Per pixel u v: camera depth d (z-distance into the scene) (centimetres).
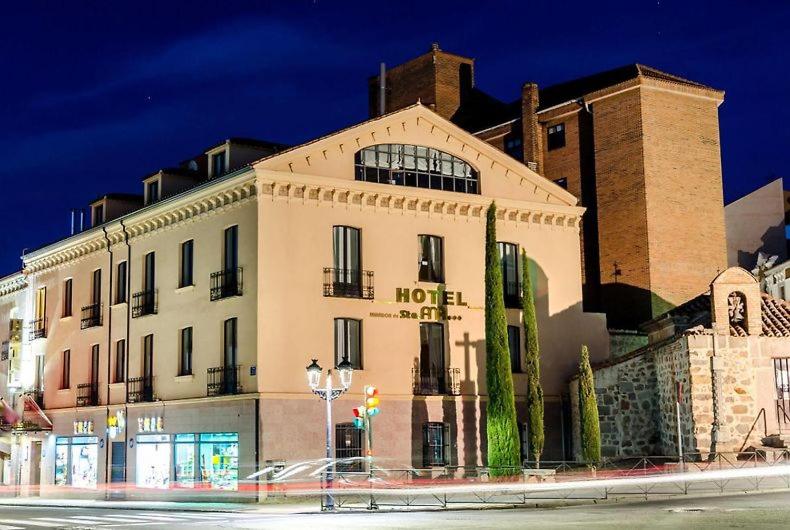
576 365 4244
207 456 3809
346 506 3091
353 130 3853
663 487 3002
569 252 4338
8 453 5434
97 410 4594
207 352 3862
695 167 4878
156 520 2714
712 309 3484
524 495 2888
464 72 5700
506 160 4203
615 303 4784
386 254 3888
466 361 4000
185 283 4097
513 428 3691
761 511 2258
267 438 3534
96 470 4588
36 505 3912
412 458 3806
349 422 3706
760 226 5800
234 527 2325
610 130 4884
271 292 3622
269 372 3572
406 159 4000
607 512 2427
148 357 4297
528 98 5147
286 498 3481
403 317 3888
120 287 4572
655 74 4931
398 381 3831
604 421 3897
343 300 3759
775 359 3478
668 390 3631
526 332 3869
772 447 3328
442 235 4031
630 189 4775
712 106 4994
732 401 3419
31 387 5266
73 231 5062
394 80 5819
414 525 2244
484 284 4094
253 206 3666
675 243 4747
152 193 4488
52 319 5138
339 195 3800
